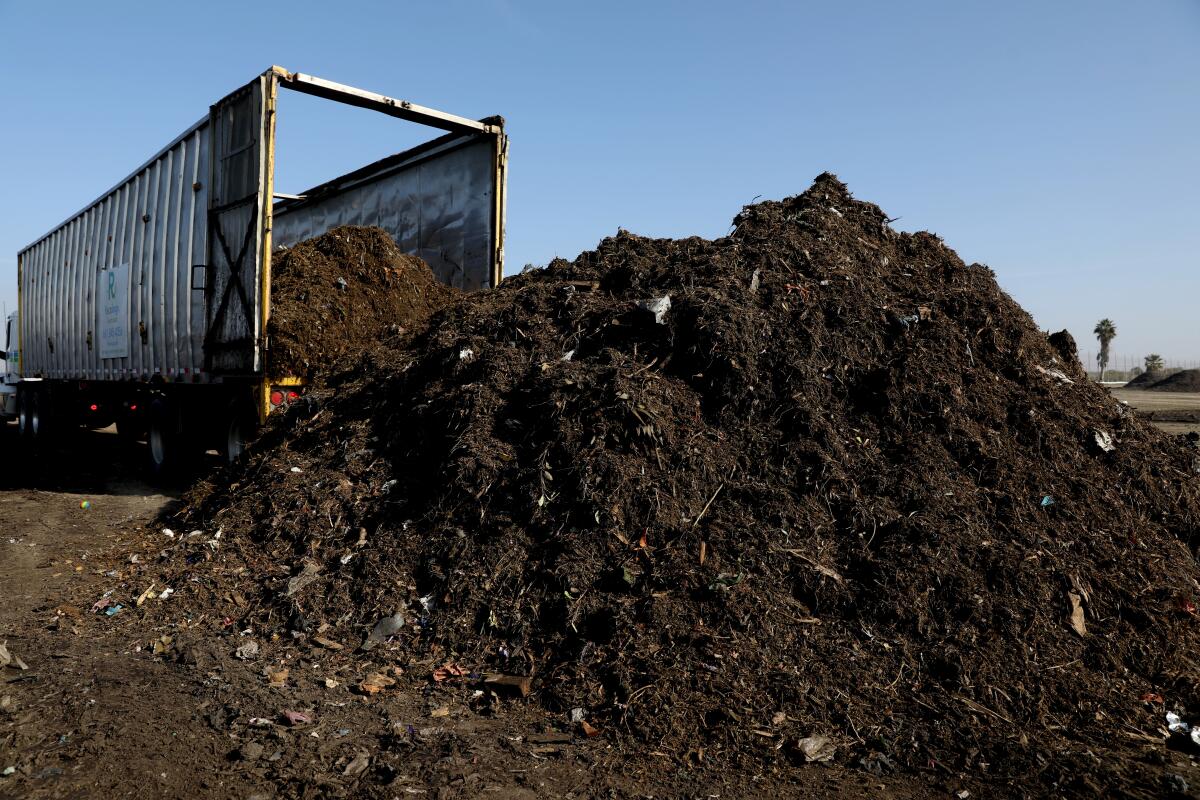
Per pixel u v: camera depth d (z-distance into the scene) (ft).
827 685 11.28
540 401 16.43
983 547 13.48
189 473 30.35
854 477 14.85
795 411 15.66
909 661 11.76
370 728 10.66
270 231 23.36
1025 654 11.90
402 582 14.56
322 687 12.00
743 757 10.03
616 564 13.39
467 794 9.00
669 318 17.16
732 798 9.17
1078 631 12.44
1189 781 9.54
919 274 19.60
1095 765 9.84
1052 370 18.62
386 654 13.04
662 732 10.48
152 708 11.09
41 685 11.85
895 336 17.43
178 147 29.04
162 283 29.99
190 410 29.01
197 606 15.21
